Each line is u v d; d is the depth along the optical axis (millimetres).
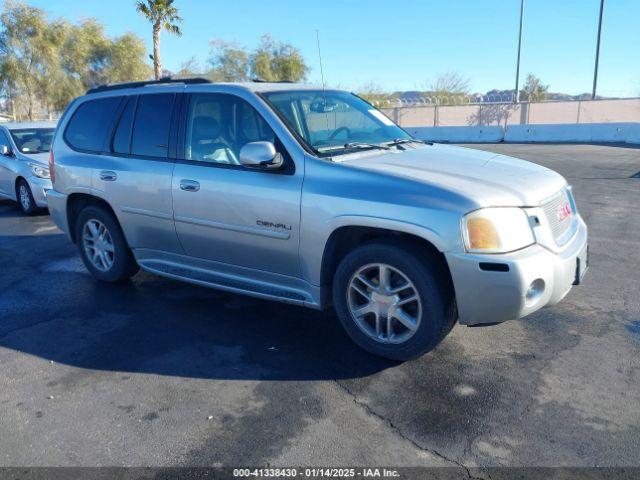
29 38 33750
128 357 4156
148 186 4914
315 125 4449
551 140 27234
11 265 6824
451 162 4164
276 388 3641
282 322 4699
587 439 3010
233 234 4391
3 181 10828
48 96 35219
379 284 3809
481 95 37531
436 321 3621
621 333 4297
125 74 38625
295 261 4125
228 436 3139
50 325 4816
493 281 3379
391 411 3332
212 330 4586
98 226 5750
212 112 4617
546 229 3627
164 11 28812
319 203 3867
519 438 3035
